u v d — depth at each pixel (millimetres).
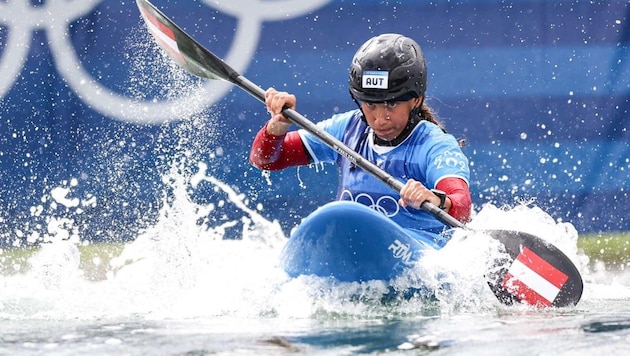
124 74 25969
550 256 15750
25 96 25906
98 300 16109
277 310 14750
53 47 25906
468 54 26281
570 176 26359
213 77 18375
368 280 15297
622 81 26375
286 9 26219
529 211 19953
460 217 15820
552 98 26359
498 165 26328
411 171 16781
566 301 15656
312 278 15406
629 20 26344
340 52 26234
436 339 11695
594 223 26328
